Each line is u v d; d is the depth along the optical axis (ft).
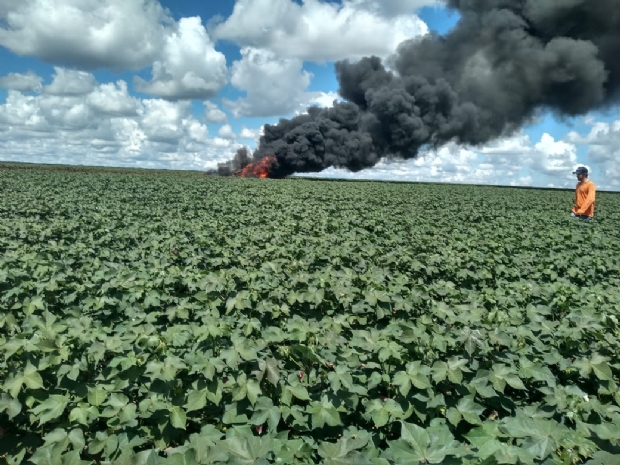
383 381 15.06
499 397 14.55
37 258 28.68
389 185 172.76
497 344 17.26
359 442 10.64
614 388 14.48
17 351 14.82
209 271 28.12
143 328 17.21
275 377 13.70
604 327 19.04
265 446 10.21
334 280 24.73
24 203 60.80
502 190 173.37
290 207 69.82
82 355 15.74
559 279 31.27
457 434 13.84
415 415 13.97
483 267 33.17
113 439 12.66
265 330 17.57
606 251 43.62
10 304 21.62
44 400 13.50
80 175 139.13
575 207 71.05
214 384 13.80
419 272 32.12
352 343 16.51
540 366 15.34
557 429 10.80
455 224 58.70
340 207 75.25
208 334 16.03
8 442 12.87
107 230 42.14
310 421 13.91
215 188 109.91
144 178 137.08
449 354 16.76
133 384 14.79
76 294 22.65
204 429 12.62
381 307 21.58
